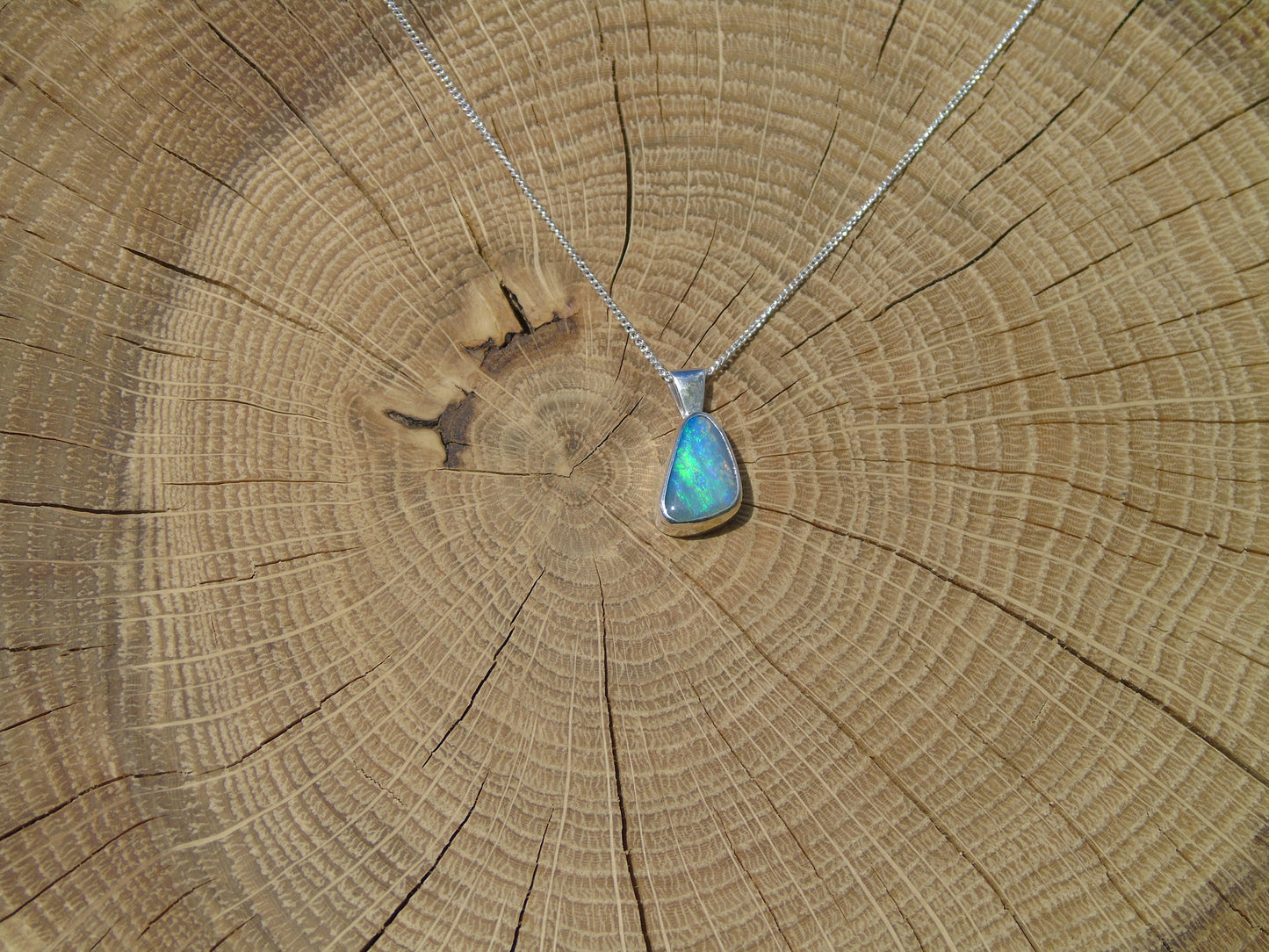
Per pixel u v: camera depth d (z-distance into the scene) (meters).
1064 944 0.12
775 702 0.13
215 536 0.13
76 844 0.12
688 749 0.13
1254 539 0.13
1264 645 0.13
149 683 0.13
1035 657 0.13
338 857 0.13
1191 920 0.12
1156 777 0.13
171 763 0.13
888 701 0.13
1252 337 0.13
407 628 0.13
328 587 0.13
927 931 0.12
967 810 0.13
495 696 0.13
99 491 0.13
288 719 0.13
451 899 0.13
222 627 0.13
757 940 0.12
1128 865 0.12
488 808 0.13
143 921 0.12
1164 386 0.13
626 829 0.13
